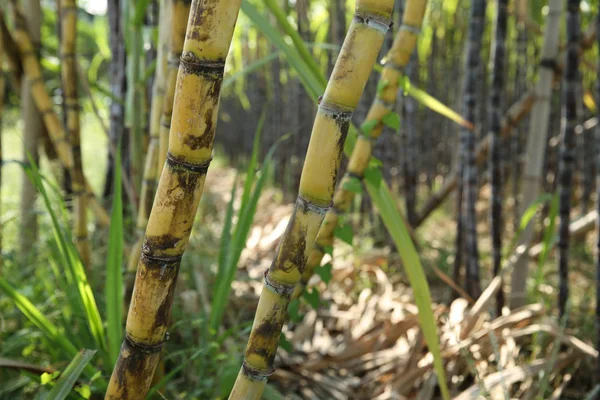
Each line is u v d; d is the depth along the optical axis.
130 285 1.15
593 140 2.62
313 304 1.13
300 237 0.66
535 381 1.33
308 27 2.52
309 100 3.39
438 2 3.05
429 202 2.42
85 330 1.14
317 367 1.47
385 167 2.60
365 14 0.61
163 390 1.12
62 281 1.16
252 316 1.72
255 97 4.49
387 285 1.86
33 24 1.59
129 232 1.95
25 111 1.68
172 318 1.39
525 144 3.06
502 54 1.59
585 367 1.42
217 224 2.77
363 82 0.63
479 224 3.04
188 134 0.62
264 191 4.06
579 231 2.08
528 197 1.70
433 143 3.52
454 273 1.94
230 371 1.10
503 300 1.66
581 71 2.63
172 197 0.65
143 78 1.38
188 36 0.60
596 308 1.30
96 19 2.53
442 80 3.39
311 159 0.64
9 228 2.12
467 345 1.37
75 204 1.38
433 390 1.34
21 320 1.39
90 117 4.07
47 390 0.97
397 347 1.51
